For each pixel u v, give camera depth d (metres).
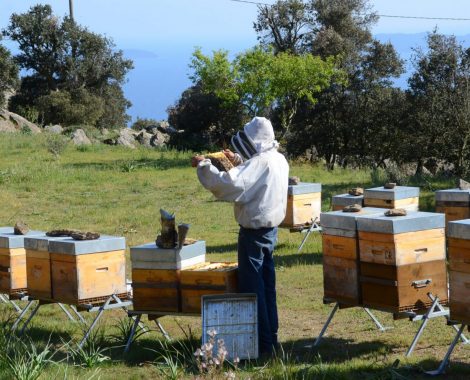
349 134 43.41
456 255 5.85
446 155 35.50
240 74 28.88
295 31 45.75
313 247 12.97
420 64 37.22
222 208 18.36
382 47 42.84
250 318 6.32
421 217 6.19
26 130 40.06
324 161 43.00
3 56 56.03
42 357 6.23
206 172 6.20
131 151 32.25
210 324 6.25
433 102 35.16
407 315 6.12
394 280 6.11
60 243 7.03
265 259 6.66
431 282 6.26
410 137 38.88
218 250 13.23
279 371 5.89
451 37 36.75
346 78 37.09
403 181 21.23
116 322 8.38
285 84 28.75
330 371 5.91
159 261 6.73
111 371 6.36
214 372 5.51
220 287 6.52
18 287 8.04
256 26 45.91
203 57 28.55
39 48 61.66
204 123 46.97
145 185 22.38
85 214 17.94
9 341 6.96
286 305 8.98
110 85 65.38
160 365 6.30
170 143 44.53
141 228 16.08
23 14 61.62
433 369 6.01
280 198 6.44
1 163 26.77
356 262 6.39
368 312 7.64
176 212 17.91
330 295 6.67
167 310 6.76
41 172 24.06
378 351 6.68
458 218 10.23
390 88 43.06
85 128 43.28
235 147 6.50
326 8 44.66
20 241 8.02
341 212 6.75
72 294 7.01
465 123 32.97
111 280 7.16
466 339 6.93
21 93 62.03
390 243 6.09
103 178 23.75
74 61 61.97
